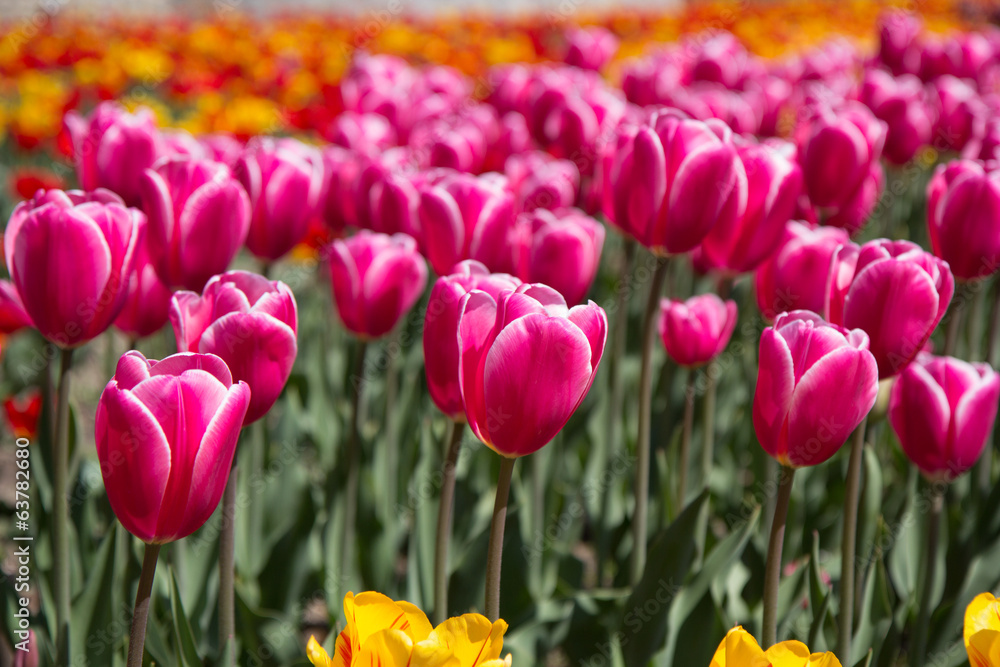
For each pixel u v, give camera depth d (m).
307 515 1.51
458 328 1.17
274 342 1.19
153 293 1.35
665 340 1.46
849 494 1.30
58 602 1.32
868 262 1.24
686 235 1.33
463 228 1.40
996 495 1.51
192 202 1.31
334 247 1.39
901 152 1.99
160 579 1.38
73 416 1.42
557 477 1.75
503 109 2.48
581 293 1.41
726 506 1.93
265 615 1.42
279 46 5.63
